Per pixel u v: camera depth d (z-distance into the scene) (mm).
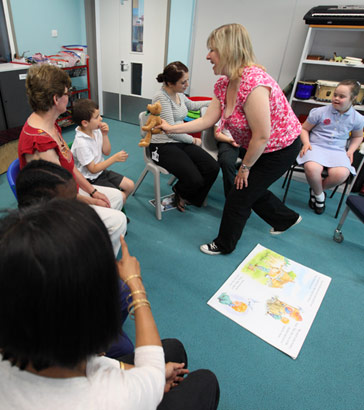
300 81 2949
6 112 3307
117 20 4125
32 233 346
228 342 1437
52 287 339
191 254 2008
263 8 3096
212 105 1784
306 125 2691
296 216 2160
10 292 340
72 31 4375
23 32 3721
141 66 4254
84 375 437
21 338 357
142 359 562
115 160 1935
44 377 400
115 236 1520
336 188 2818
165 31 3867
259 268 1912
